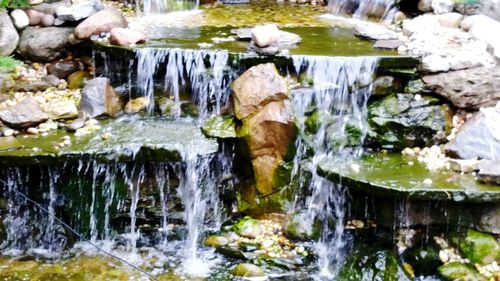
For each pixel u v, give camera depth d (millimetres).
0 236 3609
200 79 3820
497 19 4234
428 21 4184
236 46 3908
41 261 3512
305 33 4242
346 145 3711
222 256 3533
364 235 3547
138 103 3916
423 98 3756
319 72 3744
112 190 3607
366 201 3543
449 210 3430
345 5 4758
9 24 4062
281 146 3625
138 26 4312
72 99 3920
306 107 3707
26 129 3713
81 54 4141
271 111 3605
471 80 3703
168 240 3646
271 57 3758
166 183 3648
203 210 3676
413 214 3453
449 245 3443
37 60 4105
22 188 3602
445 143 3713
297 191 3650
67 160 3516
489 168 3404
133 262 3502
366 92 3764
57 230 3625
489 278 3332
